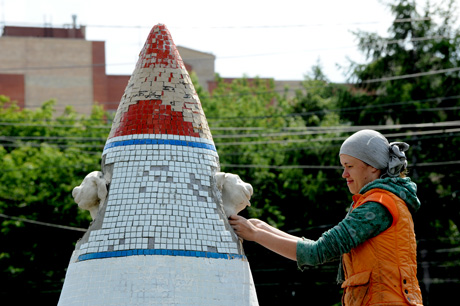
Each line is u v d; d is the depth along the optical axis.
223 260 7.96
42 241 33.25
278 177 36.53
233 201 8.38
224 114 41.75
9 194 33.47
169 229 7.94
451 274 37.03
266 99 53.47
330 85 44.47
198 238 7.96
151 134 8.40
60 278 33.22
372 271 7.05
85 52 60.66
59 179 34.28
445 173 37.84
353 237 7.05
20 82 59.44
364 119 41.03
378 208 7.09
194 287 7.77
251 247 33.56
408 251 7.08
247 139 38.41
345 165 7.52
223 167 35.62
